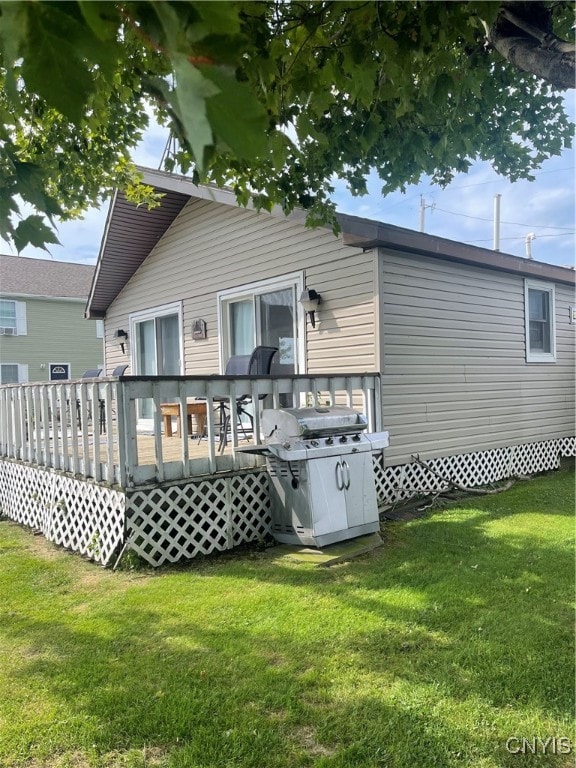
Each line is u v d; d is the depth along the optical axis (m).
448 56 2.04
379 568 3.68
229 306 7.86
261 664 2.42
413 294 5.93
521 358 7.72
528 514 5.19
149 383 4.02
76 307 20.08
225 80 0.68
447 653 2.47
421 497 5.91
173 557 4.07
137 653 2.57
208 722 2.01
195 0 0.66
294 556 4.01
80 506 4.52
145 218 8.52
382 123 2.64
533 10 1.93
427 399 6.13
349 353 5.86
